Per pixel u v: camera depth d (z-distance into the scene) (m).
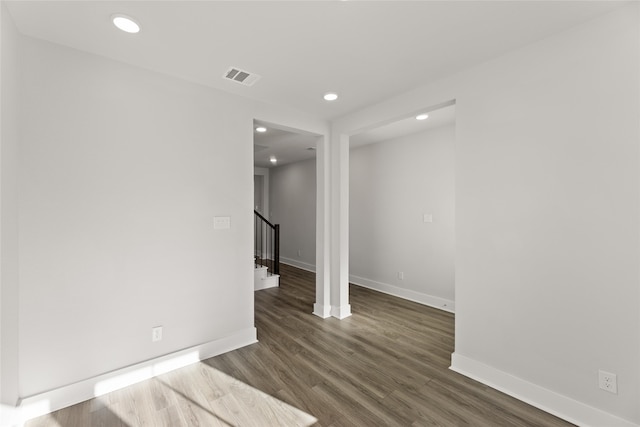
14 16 1.63
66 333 1.94
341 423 1.79
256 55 2.09
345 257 3.60
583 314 1.76
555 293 1.87
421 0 1.54
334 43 1.94
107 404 1.95
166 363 2.34
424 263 4.18
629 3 1.59
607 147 1.67
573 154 1.79
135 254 2.21
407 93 2.72
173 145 2.39
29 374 1.81
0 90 1.46
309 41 1.92
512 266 2.06
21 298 1.79
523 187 2.00
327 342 2.90
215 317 2.64
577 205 1.78
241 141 2.79
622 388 1.63
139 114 2.23
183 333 2.45
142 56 2.10
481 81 2.21
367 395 2.06
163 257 2.34
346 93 2.75
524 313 2.00
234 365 2.46
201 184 2.54
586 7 1.61
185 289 2.46
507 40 1.92
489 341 2.19
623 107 1.62
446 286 3.92
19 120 1.77
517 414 1.87
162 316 2.34
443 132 3.94
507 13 1.65
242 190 2.80
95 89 2.05
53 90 1.90
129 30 1.78
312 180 6.35
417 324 3.38
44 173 1.86
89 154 2.02
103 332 2.08
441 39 1.90
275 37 1.88
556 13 1.66
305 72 2.34
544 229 1.91
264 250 7.79
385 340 2.96
